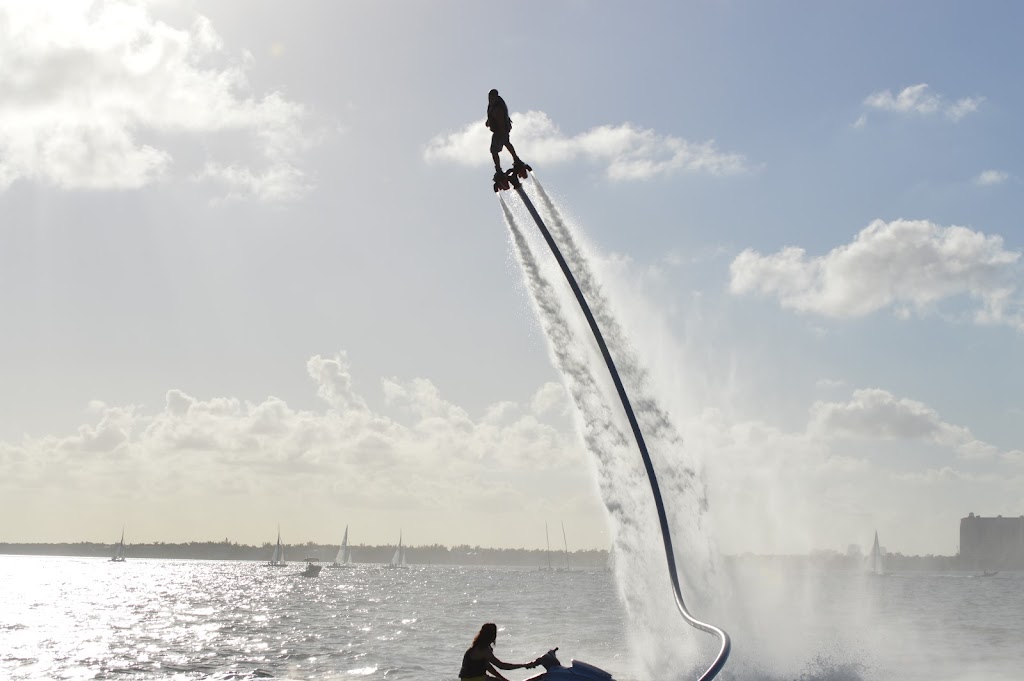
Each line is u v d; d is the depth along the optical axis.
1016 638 53.91
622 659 38.44
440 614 87.31
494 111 22.84
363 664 43.03
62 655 49.97
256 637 61.00
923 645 46.25
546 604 108.06
